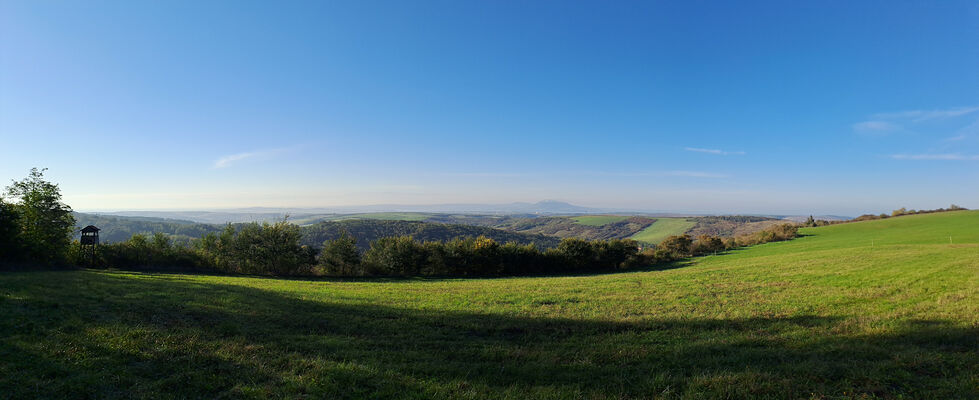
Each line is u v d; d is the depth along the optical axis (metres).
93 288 16.67
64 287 16.22
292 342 9.93
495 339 11.41
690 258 65.50
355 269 47.25
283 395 6.48
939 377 7.05
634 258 58.56
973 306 13.47
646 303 18.52
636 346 10.05
